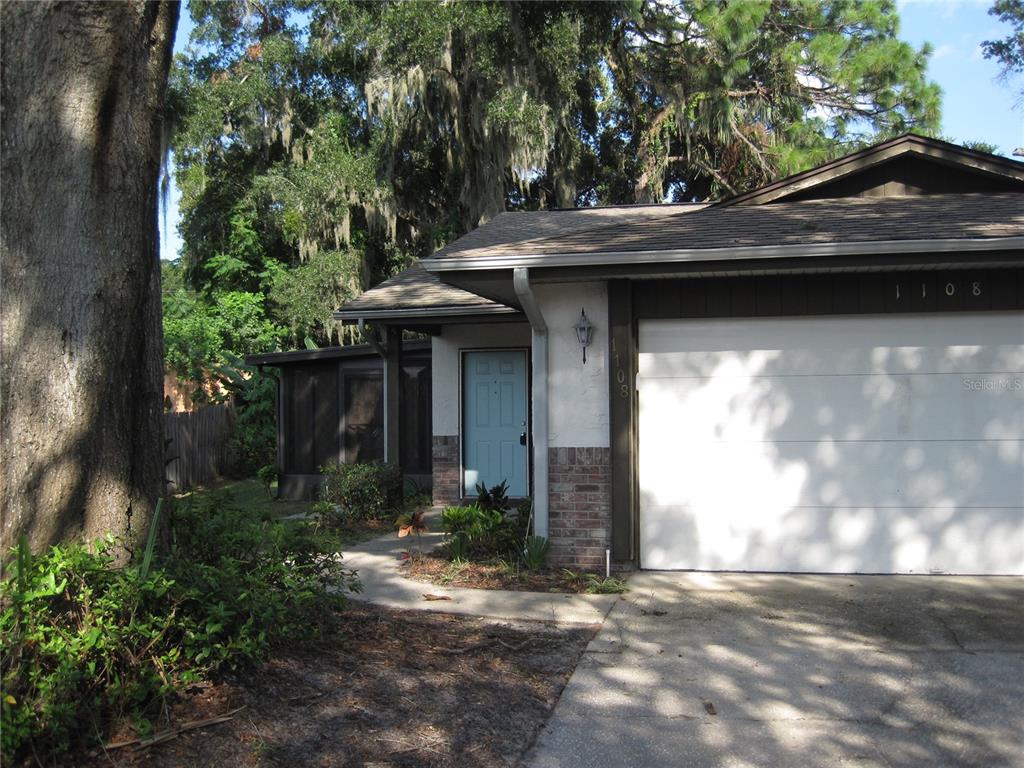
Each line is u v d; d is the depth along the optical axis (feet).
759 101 83.15
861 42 81.82
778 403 26.32
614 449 26.53
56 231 14.80
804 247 23.43
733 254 23.79
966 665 17.95
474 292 28.84
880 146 29.78
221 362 69.51
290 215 76.95
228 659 14.97
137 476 15.93
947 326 25.57
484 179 71.31
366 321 39.86
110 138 15.28
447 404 44.52
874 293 25.66
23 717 11.50
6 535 14.24
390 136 73.67
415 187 81.00
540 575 26.07
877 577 25.53
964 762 13.92
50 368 14.73
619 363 26.50
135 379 16.07
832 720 15.58
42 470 14.58
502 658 18.62
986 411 25.41
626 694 16.84
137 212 15.75
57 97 14.74
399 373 41.81
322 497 39.81
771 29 82.07
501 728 15.15
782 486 26.30
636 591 24.35
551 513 26.99
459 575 26.27
